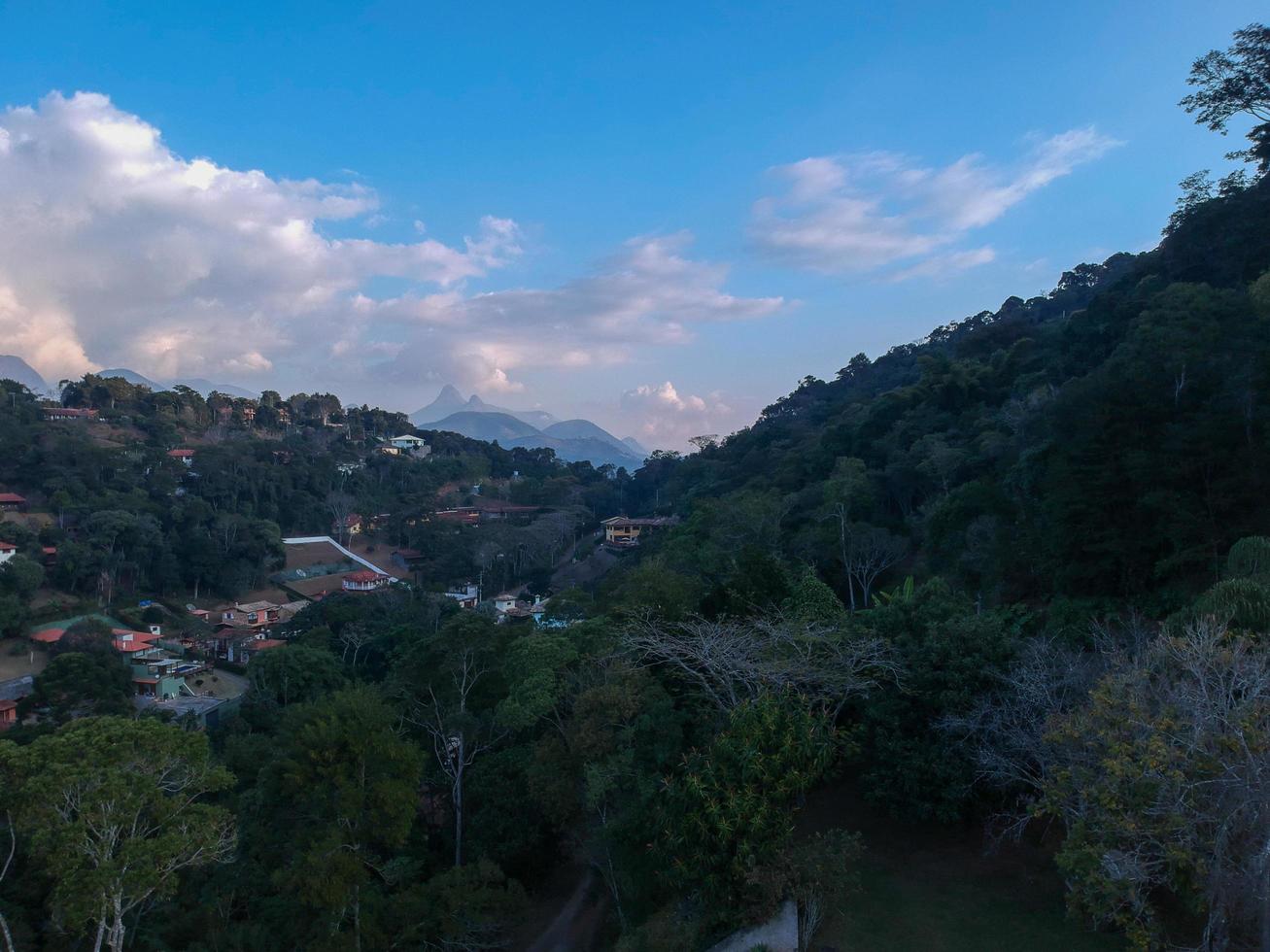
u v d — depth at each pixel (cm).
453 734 2080
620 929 1531
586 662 1892
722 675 1483
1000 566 2411
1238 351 1933
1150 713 884
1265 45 3600
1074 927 1066
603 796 1490
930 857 1309
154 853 1315
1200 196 4478
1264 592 1205
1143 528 1889
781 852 1112
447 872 1639
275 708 4000
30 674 5372
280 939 1641
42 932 1717
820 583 2008
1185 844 788
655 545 5678
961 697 1277
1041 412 2880
